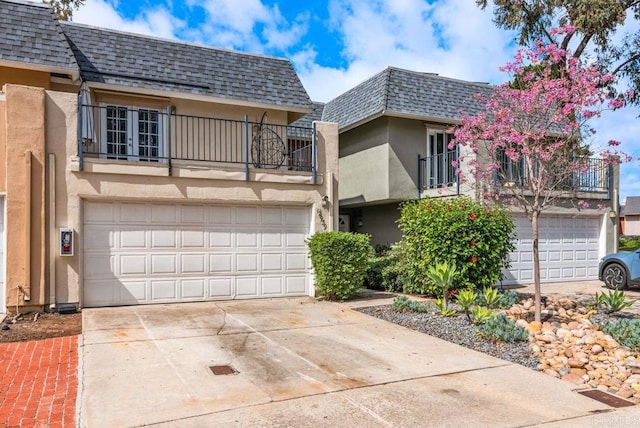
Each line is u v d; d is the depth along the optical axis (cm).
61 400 470
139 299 980
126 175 955
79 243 912
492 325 725
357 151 1636
